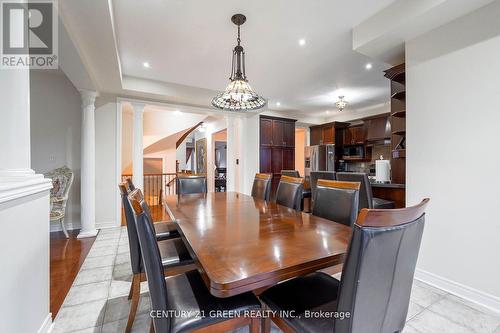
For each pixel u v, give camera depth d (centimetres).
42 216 147
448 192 203
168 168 794
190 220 173
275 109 622
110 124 407
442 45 206
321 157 656
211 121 763
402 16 204
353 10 223
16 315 118
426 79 218
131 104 431
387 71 287
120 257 279
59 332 155
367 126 608
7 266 112
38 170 373
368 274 78
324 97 514
